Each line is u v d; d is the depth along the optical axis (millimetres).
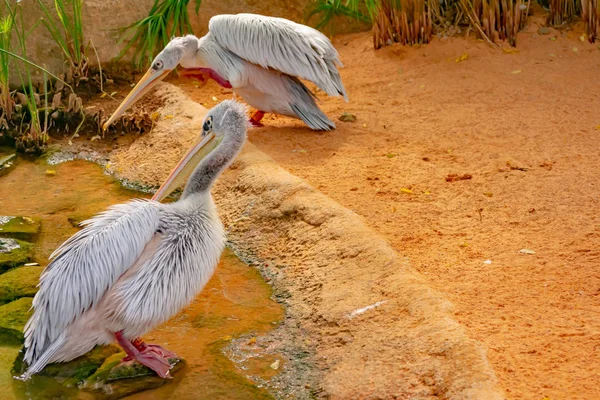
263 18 6215
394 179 5758
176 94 6617
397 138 6129
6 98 6508
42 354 4820
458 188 5652
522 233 5320
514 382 4578
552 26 6996
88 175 6172
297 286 5242
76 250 4828
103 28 6973
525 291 4984
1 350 5008
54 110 6539
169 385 4855
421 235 5352
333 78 6258
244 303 5219
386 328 4887
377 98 6555
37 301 4840
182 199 4969
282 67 6145
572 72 6629
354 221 5355
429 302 4898
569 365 4633
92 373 4918
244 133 5027
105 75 6891
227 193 5793
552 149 5914
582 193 5539
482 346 4707
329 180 5766
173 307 4875
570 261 5125
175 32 6996
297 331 5047
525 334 4770
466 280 5062
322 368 4867
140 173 6141
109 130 6504
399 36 6980
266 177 5707
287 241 5461
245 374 4891
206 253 4914
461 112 6328
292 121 6418
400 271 5070
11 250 5496
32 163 6273
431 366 4688
